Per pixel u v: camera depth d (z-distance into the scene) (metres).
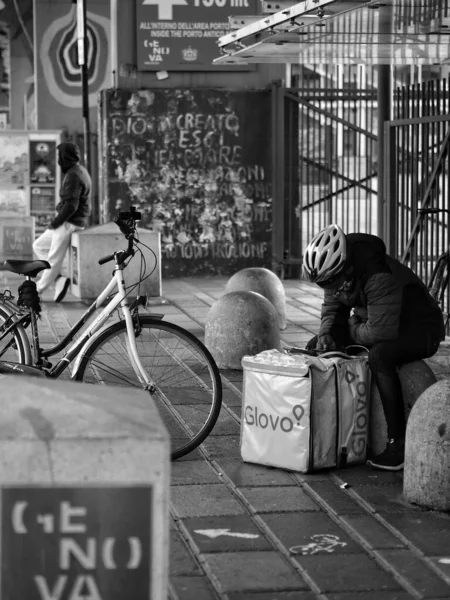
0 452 3.00
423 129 12.41
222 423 7.71
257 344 9.91
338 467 6.54
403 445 6.51
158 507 3.05
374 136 18.64
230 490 6.18
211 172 19.12
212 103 18.98
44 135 21.73
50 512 3.02
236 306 9.98
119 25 18.80
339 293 6.64
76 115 28.95
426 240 12.37
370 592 4.65
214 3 18.78
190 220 19.17
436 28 9.36
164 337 7.04
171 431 7.34
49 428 3.04
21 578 3.02
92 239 14.77
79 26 19.48
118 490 3.04
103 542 3.04
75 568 3.04
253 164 19.20
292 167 18.95
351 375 6.56
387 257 6.67
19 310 7.66
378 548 5.18
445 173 12.13
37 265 7.60
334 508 5.80
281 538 5.33
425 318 6.59
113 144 18.86
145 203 19.03
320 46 10.85
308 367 6.37
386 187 13.31
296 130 18.91
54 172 21.81
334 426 6.51
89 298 14.84
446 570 4.88
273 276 12.96
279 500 5.96
